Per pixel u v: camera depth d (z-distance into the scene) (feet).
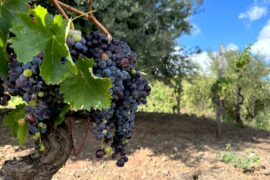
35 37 4.27
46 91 4.96
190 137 28.73
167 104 54.34
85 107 4.53
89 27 23.52
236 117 39.27
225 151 25.93
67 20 4.61
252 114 51.78
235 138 30.63
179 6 30.50
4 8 4.70
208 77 56.24
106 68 5.04
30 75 4.63
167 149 24.93
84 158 22.27
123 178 19.99
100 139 5.52
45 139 6.25
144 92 5.96
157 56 27.58
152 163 22.40
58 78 4.28
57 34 4.28
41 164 6.23
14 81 5.00
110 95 4.56
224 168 22.22
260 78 50.80
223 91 31.30
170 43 28.04
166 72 33.94
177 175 20.86
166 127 31.27
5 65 4.96
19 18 4.37
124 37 25.76
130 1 26.27
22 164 6.21
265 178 21.02
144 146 25.03
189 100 56.13
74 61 4.69
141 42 26.91
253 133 33.63
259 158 24.50
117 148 6.13
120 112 5.81
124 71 5.33
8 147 23.02
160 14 30.07
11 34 4.82
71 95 4.55
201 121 36.42
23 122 5.31
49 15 4.32
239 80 40.52
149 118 35.17
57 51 4.28
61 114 5.40
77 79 4.57
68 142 6.32
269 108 52.16
